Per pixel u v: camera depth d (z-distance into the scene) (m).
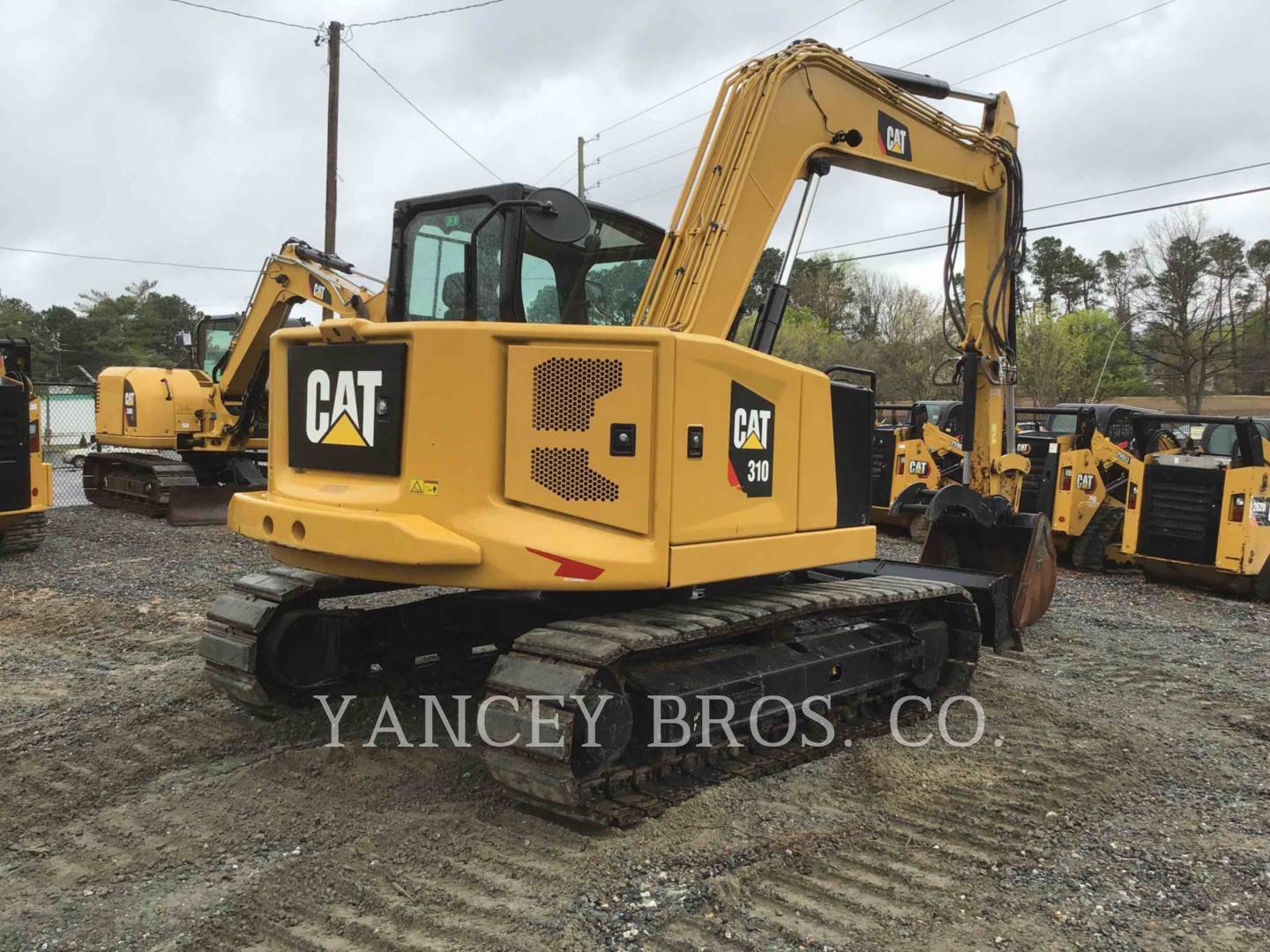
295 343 4.36
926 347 37.34
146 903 3.24
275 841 3.68
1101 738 5.15
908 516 12.42
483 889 3.32
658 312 4.48
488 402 3.77
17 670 5.93
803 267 48.97
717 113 4.70
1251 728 5.45
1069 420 14.03
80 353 53.16
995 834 3.92
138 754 4.54
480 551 3.73
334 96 21.48
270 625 4.70
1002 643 6.04
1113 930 3.18
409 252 4.80
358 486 4.02
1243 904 3.39
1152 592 9.65
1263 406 36.22
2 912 3.17
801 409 4.54
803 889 3.40
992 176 6.25
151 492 13.09
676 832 3.78
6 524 9.70
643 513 3.84
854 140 5.23
